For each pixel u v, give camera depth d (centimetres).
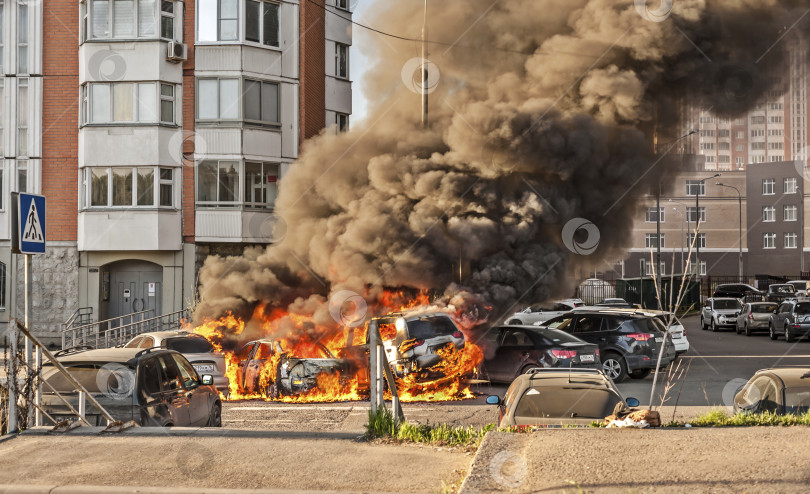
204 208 2822
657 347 1833
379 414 820
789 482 543
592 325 1873
